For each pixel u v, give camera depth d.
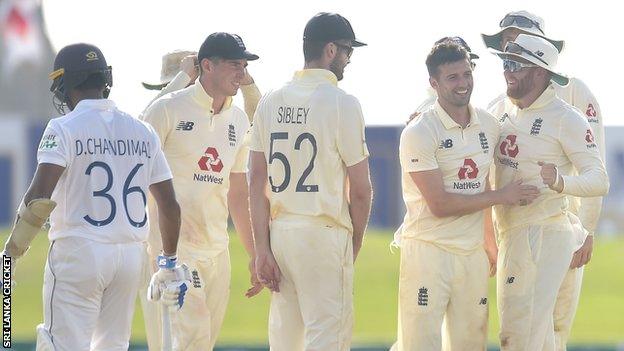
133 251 23.72
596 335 52.03
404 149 26.42
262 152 25.98
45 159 22.94
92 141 23.36
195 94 27.45
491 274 28.56
